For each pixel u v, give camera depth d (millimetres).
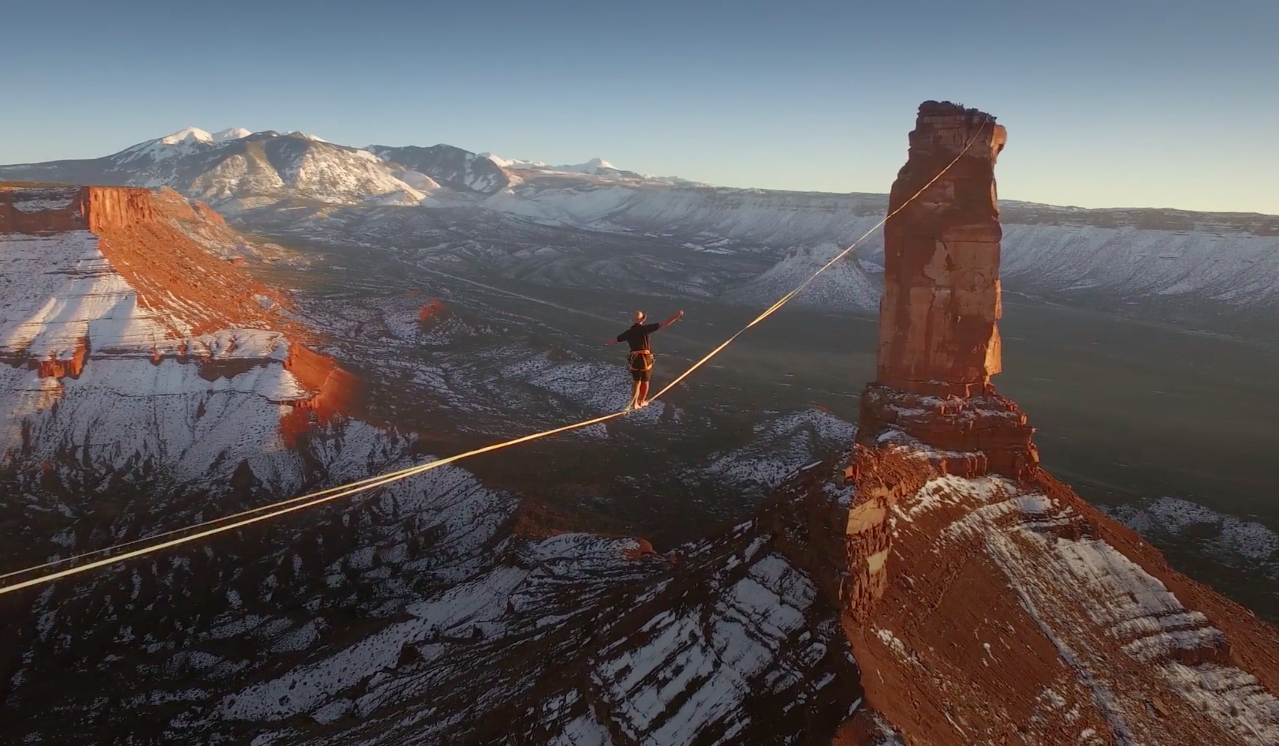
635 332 24734
